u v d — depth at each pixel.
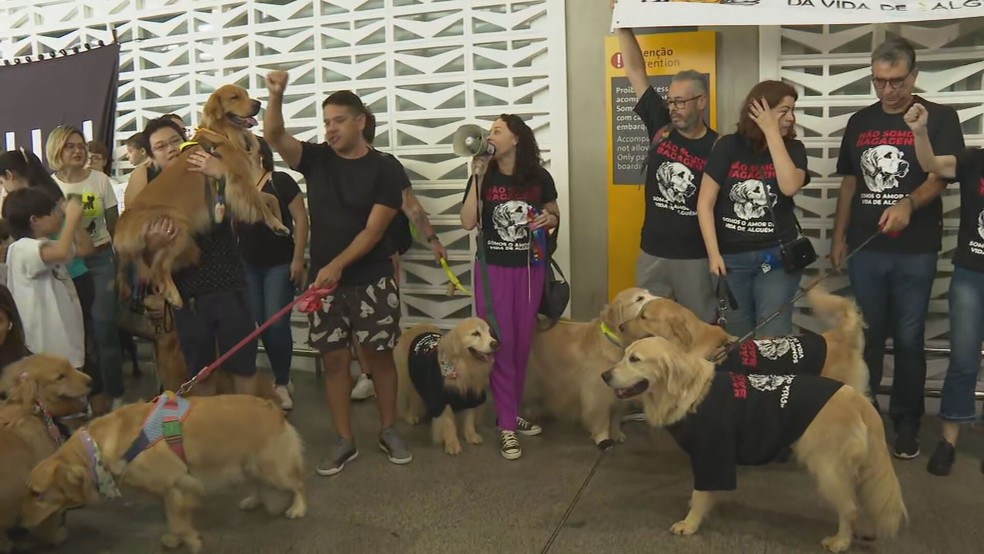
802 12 3.88
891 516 2.70
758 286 3.65
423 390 3.93
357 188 3.55
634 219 4.43
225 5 5.23
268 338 4.57
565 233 4.56
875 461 2.70
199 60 5.36
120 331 5.12
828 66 4.12
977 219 3.40
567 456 3.81
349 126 3.50
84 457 2.72
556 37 4.45
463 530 3.07
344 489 3.48
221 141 3.43
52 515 2.85
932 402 4.24
